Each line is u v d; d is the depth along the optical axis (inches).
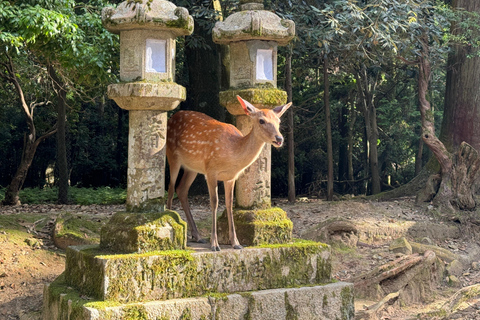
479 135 461.1
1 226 297.4
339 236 333.1
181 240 189.0
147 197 191.0
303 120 732.7
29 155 523.2
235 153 193.2
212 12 455.2
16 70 532.1
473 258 346.0
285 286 197.2
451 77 479.2
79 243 289.7
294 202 506.6
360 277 275.3
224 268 186.5
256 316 184.9
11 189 518.0
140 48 188.4
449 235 377.1
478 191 434.3
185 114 215.9
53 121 795.4
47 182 883.4
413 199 462.9
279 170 719.7
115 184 899.4
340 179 772.6
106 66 350.9
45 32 296.2
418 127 706.2
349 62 564.1
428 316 241.3
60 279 201.5
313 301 195.3
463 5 467.8
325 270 207.2
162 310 170.2
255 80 213.3
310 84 725.9
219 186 554.3
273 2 463.5
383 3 397.1
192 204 491.2
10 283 248.2
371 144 655.1
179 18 187.3
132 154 192.5
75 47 313.7
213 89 560.1
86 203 569.3
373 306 245.4
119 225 186.2
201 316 176.1
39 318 217.5
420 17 449.1
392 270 270.5
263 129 185.6
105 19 188.2
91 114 844.6
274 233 208.2
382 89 699.4
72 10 349.7
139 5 185.2
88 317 159.0
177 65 717.9
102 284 167.6
